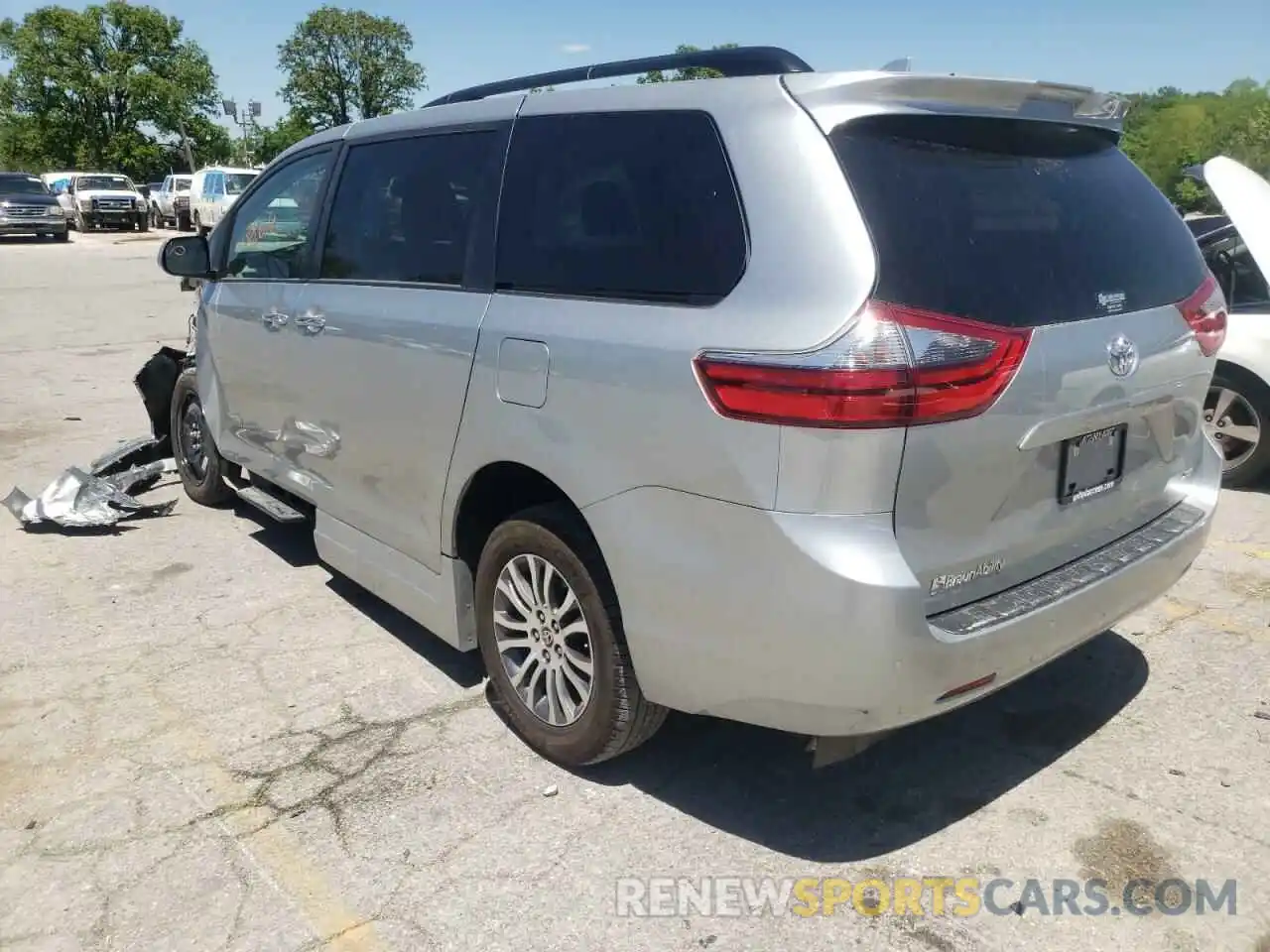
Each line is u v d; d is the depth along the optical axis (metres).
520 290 3.19
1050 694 3.76
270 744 3.48
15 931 2.64
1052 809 3.09
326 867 2.87
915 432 2.39
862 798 3.17
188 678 3.94
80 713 3.68
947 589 2.59
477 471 3.31
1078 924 2.63
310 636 4.31
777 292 2.49
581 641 3.16
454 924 2.65
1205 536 3.33
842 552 2.40
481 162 3.44
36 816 3.10
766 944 2.58
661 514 2.69
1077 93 2.94
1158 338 3.00
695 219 2.72
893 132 2.61
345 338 3.90
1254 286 5.98
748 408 2.46
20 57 56.06
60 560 5.18
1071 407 2.70
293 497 5.21
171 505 5.96
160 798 3.18
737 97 2.71
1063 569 2.91
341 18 53.53
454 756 3.41
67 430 7.96
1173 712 3.62
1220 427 6.05
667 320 2.69
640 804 3.14
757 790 3.21
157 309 16.09
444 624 3.66
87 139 57.69
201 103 61.75
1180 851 2.90
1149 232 3.16
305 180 4.47
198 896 2.76
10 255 27.55
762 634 2.54
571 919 2.67
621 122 2.99
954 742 3.46
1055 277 2.71
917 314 2.40
